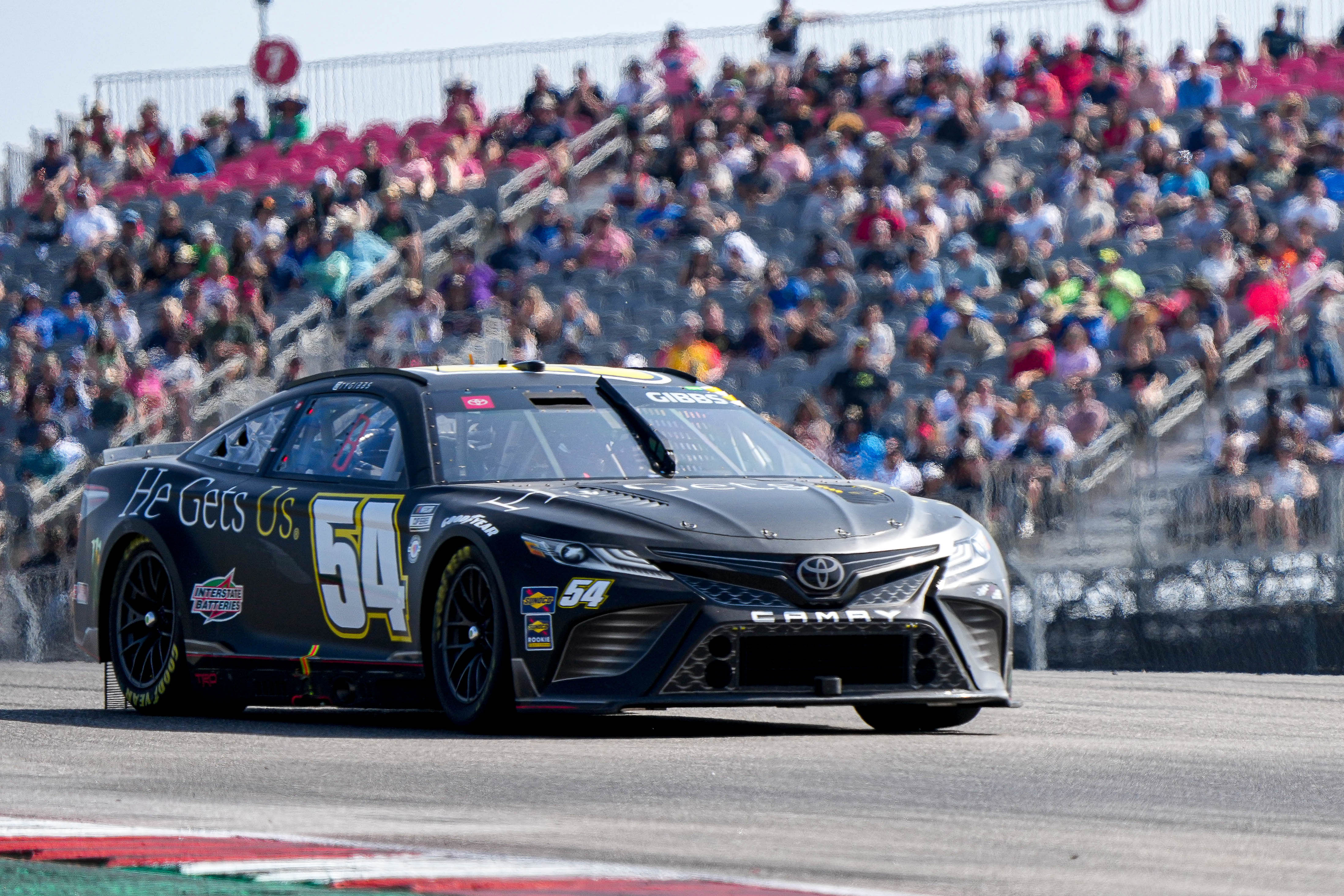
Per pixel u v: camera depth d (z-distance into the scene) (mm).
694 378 25359
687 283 62625
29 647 44406
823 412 50000
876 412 49406
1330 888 10352
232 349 60250
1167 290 54844
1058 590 38062
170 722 23000
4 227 80938
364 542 22266
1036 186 63594
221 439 25688
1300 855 11680
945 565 21047
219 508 24359
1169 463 42406
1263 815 13680
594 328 59875
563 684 20031
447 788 15023
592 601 19844
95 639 25953
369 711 24953
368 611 22172
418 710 23250
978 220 60188
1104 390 49438
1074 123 64562
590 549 20062
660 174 72000
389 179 71000
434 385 23391
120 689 25531
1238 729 21812
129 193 81938
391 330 58969
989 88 72875
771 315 58344
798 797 14516
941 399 49969
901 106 72062
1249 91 69875
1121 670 37312
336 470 23406
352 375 24516
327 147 83500
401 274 64188
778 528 20469
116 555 25844
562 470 22406
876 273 59469
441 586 21203
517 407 23234
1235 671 36156
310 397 24750
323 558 22797
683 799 14367
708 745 19000
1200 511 37000
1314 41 73562
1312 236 55594
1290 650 35719
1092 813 13695
